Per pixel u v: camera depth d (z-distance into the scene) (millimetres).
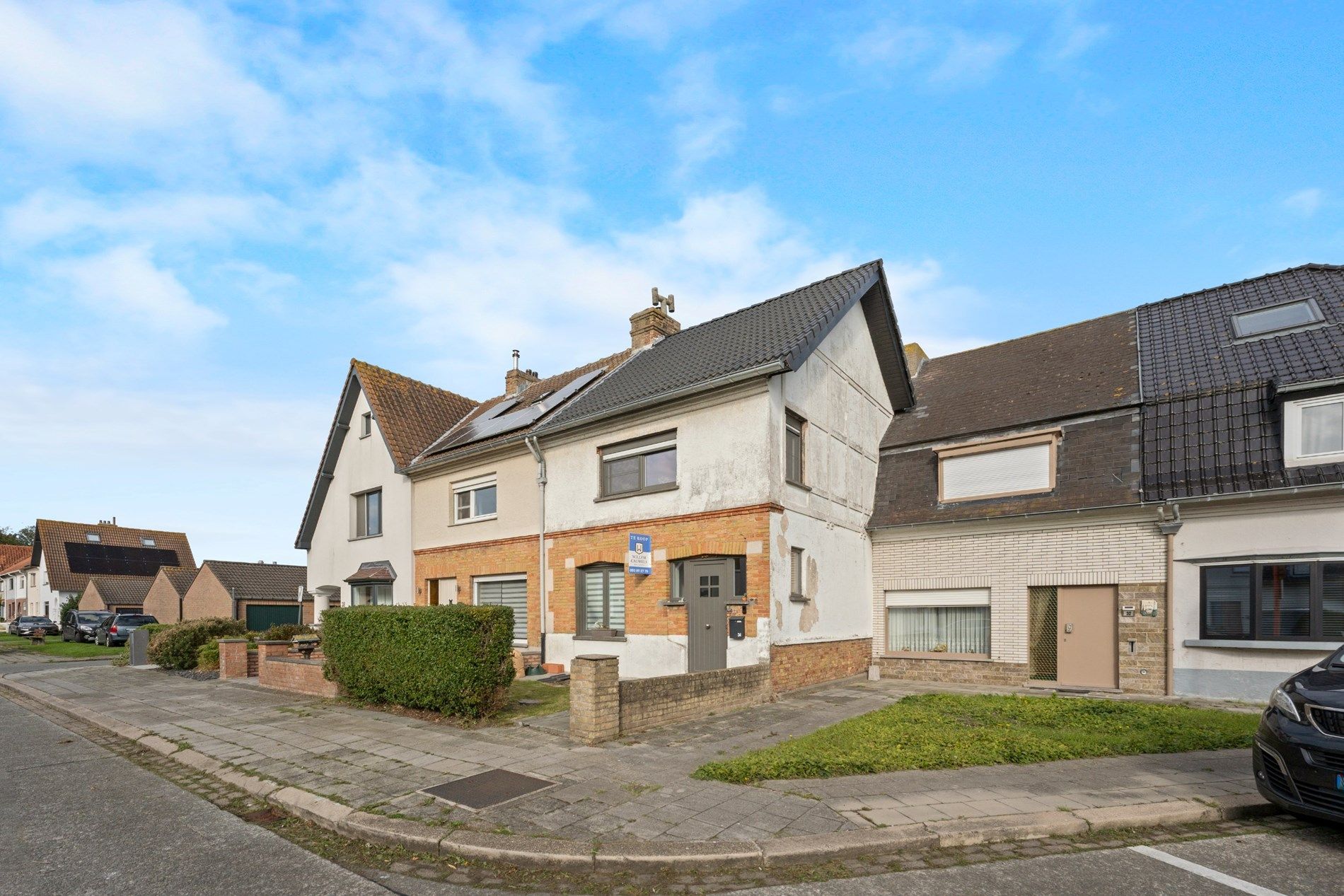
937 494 14711
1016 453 13805
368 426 21844
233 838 5754
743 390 12258
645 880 4852
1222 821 5848
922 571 14484
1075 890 4566
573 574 15023
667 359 15891
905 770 7000
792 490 12469
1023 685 12805
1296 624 10500
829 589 13484
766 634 11445
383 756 7949
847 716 9914
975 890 4574
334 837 5766
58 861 5238
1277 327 12781
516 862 5098
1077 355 15555
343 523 22531
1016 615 13141
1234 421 11570
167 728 10078
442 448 19500
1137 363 13906
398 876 4977
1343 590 10211
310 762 7797
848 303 13781
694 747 7977
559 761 7449
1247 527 10953
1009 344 18016
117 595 45969
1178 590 11508
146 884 4828
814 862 5051
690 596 12891
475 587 18031
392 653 10531
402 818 5840
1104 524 12312
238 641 16016
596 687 8258
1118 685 11984
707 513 12539
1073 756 7520
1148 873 4816
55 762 8570
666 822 5629
